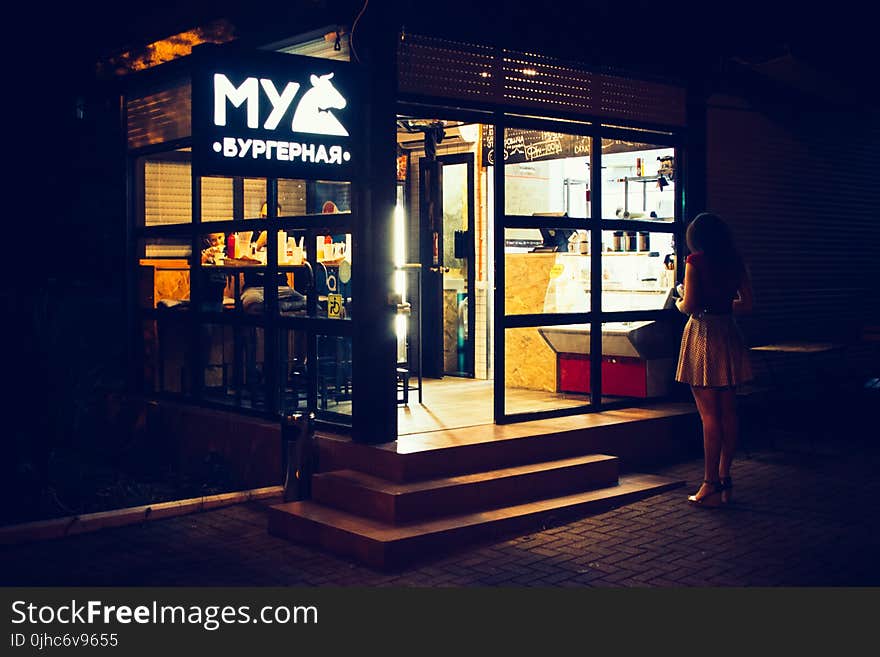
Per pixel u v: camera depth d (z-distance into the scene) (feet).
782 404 31.45
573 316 25.43
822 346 27.43
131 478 26.08
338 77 20.12
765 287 31.42
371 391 20.99
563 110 25.04
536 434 22.40
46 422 27.25
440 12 22.03
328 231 23.16
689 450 26.76
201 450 26.35
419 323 33.86
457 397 28.84
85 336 30.17
